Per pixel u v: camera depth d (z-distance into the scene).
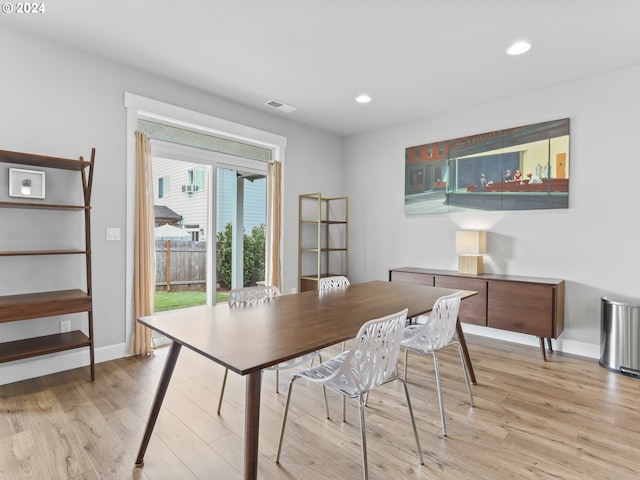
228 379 2.64
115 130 2.97
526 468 1.65
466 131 3.96
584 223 3.22
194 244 3.75
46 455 1.72
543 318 3.05
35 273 2.65
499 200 3.71
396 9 2.23
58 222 2.74
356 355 1.65
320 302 2.15
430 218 4.26
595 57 2.82
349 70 3.08
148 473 1.61
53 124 2.68
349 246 5.09
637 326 2.71
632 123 2.99
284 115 4.25
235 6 2.23
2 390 2.42
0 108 2.46
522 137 3.56
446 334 2.07
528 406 2.25
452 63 2.94
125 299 3.06
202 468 1.65
